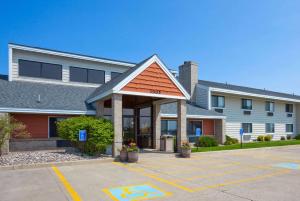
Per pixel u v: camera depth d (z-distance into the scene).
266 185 8.32
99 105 17.17
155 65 15.37
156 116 18.89
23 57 20.38
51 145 17.14
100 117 15.55
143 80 14.83
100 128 13.26
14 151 15.98
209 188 7.89
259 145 22.69
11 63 19.78
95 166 11.62
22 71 20.31
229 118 28.20
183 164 12.45
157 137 18.81
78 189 7.65
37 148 16.72
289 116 36.28
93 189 7.65
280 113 34.88
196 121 24.66
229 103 28.45
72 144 17.00
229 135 27.92
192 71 27.64
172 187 7.97
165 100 17.61
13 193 7.22
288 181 8.94
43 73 21.09
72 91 20.69
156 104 18.92
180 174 10.01
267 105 32.97
